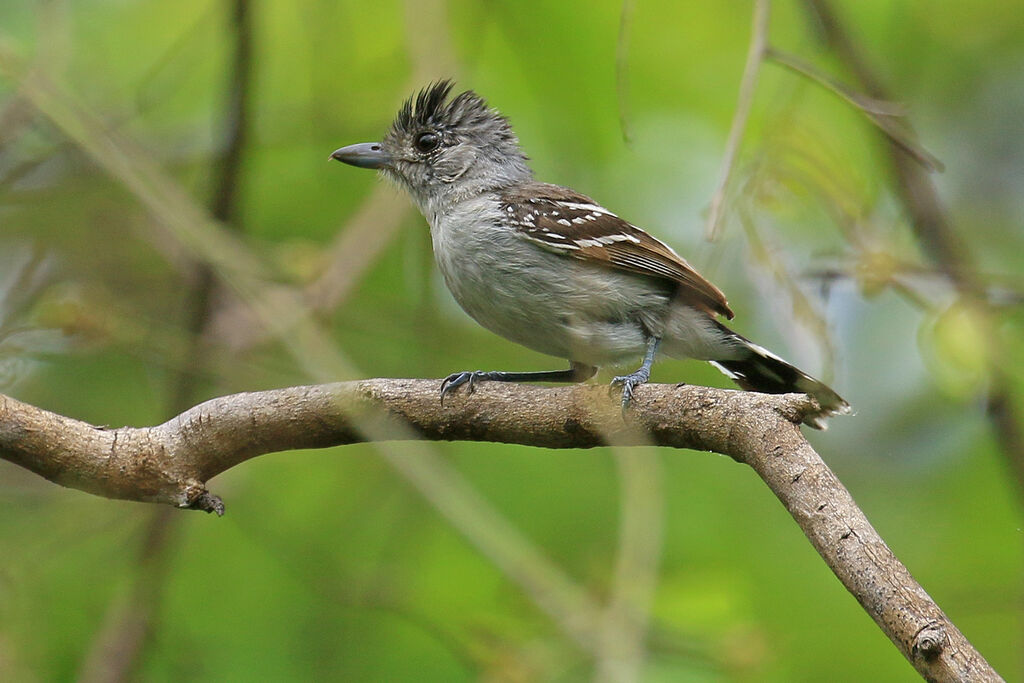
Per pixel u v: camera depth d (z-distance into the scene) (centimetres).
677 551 1296
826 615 1262
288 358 1356
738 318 1408
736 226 1061
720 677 1030
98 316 1186
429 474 1014
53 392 1368
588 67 1402
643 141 1418
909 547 1359
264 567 1262
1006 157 1634
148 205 1158
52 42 1195
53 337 1205
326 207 1433
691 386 756
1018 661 1238
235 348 1308
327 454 1349
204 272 1298
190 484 790
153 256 1478
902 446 1445
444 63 1276
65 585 1248
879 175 1370
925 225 1302
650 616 1020
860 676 1211
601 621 947
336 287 1230
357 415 797
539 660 1045
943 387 1168
